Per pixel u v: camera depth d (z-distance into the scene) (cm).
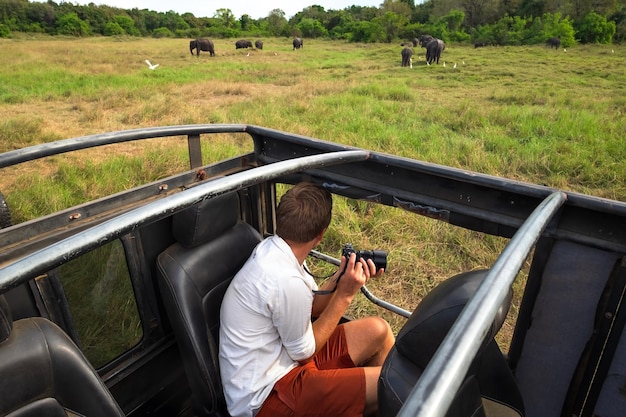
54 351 118
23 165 623
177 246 172
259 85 1455
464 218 176
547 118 836
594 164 587
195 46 3042
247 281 152
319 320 169
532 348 166
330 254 390
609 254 144
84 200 481
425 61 2581
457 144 668
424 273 360
